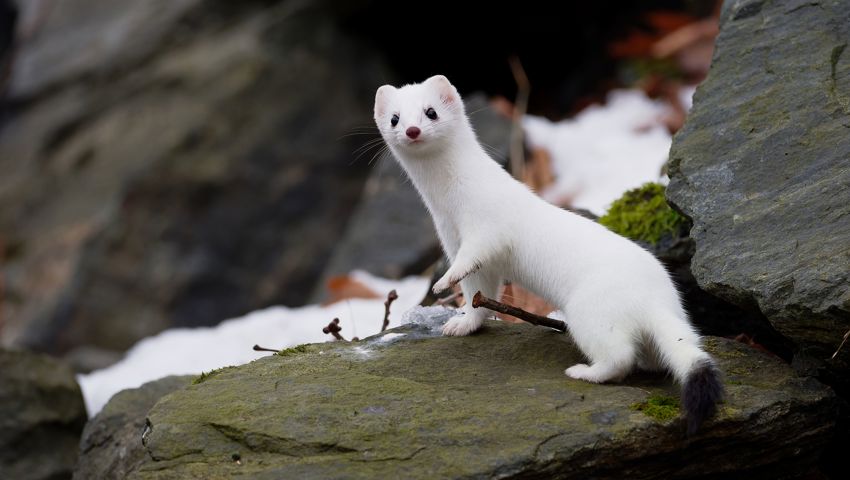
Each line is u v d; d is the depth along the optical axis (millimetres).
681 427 4594
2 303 13391
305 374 5273
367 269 10547
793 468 5020
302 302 13555
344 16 14586
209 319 13320
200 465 4469
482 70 15125
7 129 15461
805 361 5254
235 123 13938
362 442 4508
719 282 5195
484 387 5031
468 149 6039
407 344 5695
